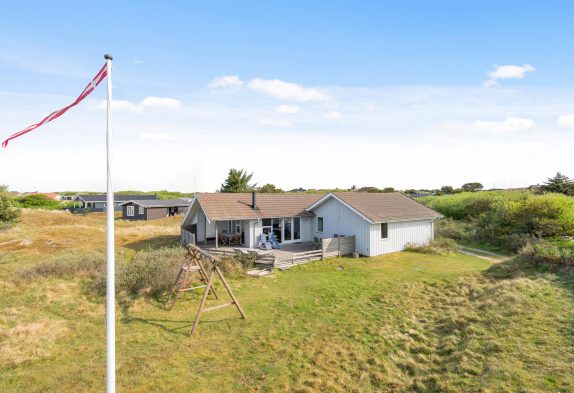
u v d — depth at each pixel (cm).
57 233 3178
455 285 1520
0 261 1994
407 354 947
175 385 802
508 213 2691
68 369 878
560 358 779
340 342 1023
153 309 1309
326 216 2620
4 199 3603
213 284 1612
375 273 1811
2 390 782
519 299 1142
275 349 984
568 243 1759
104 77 675
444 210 4000
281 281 1689
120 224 4388
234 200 2555
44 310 1296
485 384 722
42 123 734
